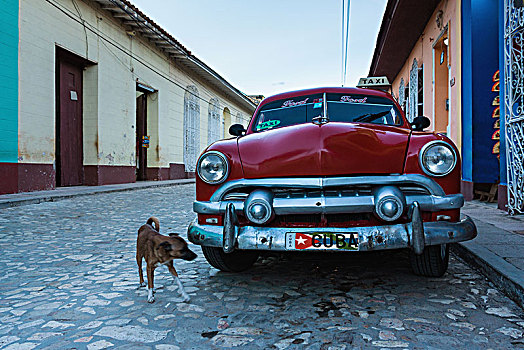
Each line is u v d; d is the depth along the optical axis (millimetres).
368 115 4043
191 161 23219
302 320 2512
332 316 2562
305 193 2898
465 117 7715
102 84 14727
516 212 5762
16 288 3307
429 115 10781
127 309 2783
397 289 3078
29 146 11164
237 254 3646
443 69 10164
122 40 15984
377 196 2736
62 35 12531
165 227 6262
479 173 7359
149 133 19297
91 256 4434
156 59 18891
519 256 3422
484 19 7164
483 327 2348
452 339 2195
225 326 2453
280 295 3014
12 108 10547
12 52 10516
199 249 4820
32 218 7207
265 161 3008
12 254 4531
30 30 11148
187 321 2545
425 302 2775
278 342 2211
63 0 12508
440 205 2779
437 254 3105
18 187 10758
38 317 2652
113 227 6332
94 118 14516
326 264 3924
